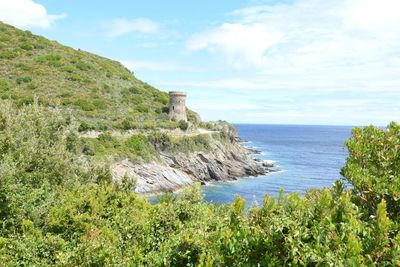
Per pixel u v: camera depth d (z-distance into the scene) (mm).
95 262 11109
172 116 96625
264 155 138375
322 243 6258
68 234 17156
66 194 20594
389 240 6809
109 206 19641
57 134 26672
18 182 19750
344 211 6934
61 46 116562
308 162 120062
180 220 14781
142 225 14688
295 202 7168
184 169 76875
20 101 70188
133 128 78562
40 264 14484
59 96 82812
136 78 120438
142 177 65750
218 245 7336
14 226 17594
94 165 28688
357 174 8773
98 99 88875
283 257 6262
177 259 9547
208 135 88688
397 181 8430
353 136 10266
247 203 58438
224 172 82438
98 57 130125
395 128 9891
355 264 5605
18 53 99562
